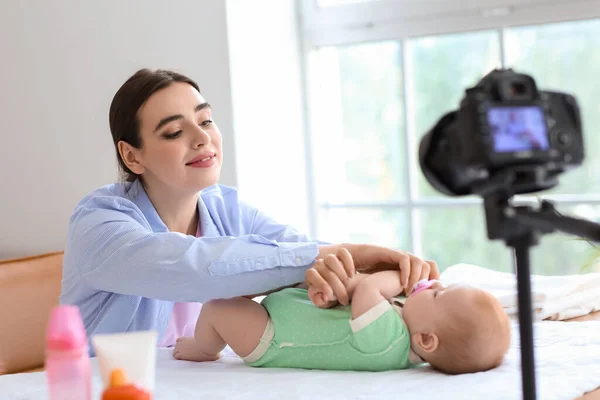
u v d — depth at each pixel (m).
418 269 1.28
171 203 1.56
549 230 0.68
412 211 2.27
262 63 2.20
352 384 1.10
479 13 2.08
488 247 2.16
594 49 1.96
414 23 2.18
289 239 1.66
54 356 0.73
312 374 1.19
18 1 2.29
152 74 1.50
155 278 1.27
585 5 1.94
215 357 1.36
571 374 1.09
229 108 2.09
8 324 1.97
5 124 2.34
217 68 2.09
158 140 1.46
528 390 0.70
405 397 1.01
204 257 1.25
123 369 0.76
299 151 2.36
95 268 1.35
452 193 0.74
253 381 1.15
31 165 2.32
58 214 2.30
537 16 2.00
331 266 1.23
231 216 1.70
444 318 1.16
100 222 1.39
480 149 0.66
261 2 2.20
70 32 2.23
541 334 1.34
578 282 1.59
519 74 0.70
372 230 2.34
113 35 2.19
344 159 2.38
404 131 2.26
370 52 2.29
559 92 0.72
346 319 1.22
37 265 2.06
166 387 1.14
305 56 2.36
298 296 1.33
